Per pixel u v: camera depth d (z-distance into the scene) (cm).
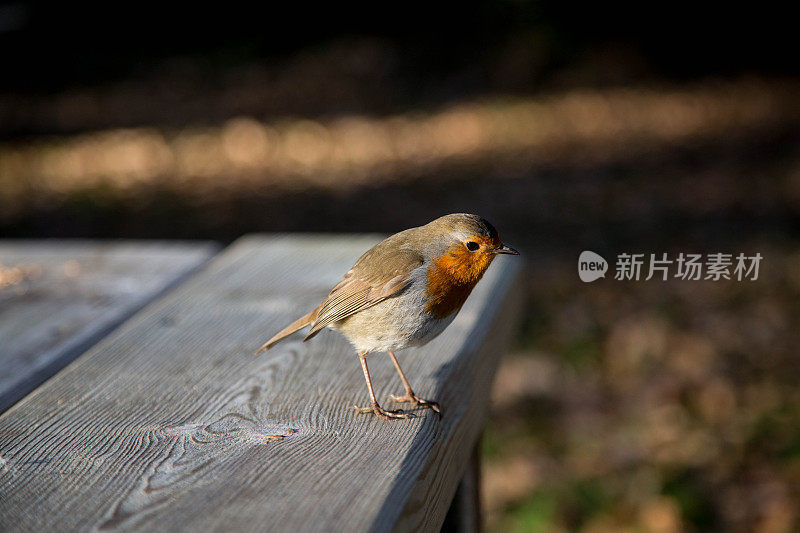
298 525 164
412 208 1315
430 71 2181
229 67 2341
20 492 185
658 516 515
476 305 324
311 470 189
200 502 176
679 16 2147
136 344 286
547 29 2178
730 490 540
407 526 174
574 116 1867
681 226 1138
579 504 531
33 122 1980
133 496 180
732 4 2128
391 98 2056
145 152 1688
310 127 1844
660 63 2175
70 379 255
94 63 2389
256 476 187
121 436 214
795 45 2134
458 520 303
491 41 2256
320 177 1511
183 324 306
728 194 1284
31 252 414
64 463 199
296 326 278
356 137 1759
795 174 1377
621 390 676
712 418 627
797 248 1003
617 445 595
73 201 1412
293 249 407
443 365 267
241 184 1476
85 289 356
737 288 880
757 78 2141
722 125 1791
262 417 226
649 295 873
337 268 372
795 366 703
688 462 570
